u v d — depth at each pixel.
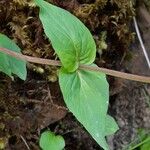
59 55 0.14
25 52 0.17
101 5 0.18
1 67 0.14
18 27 0.17
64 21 0.14
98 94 0.14
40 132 0.19
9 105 0.18
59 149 0.17
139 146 0.19
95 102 0.14
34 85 0.18
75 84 0.14
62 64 0.14
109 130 0.17
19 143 0.19
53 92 0.18
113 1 0.18
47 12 0.13
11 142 0.19
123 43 0.19
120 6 0.18
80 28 0.14
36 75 0.18
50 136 0.18
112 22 0.18
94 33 0.19
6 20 0.17
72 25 0.14
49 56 0.18
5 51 0.14
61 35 0.13
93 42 0.14
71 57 0.14
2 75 0.17
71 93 0.14
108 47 0.19
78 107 0.14
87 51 0.14
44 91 0.18
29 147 0.19
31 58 0.14
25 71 0.14
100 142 0.13
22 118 0.18
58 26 0.13
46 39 0.17
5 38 0.15
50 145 0.17
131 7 0.19
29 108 0.18
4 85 0.18
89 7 0.18
